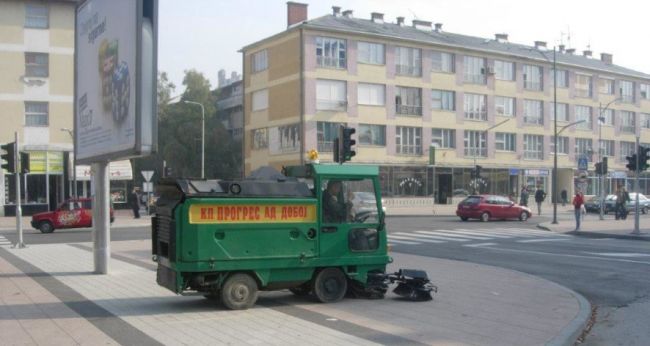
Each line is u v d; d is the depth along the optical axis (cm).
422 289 1029
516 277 1321
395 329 812
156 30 1125
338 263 999
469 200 3675
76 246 2009
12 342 729
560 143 6153
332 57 4759
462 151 5400
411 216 4300
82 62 1461
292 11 5119
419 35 5341
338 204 1008
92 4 1381
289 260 957
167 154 6188
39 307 953
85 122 1431
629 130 6825
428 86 5200
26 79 4028
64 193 4106
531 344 741
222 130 6378
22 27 4028
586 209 4769
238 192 929
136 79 1107
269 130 5044
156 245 987
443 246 2125
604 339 825
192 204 893
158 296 1052
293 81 4744
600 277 1391
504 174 5691
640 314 988
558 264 1623
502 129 5675
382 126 4969
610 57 7231
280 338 754
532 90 5894
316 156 2333
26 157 2045
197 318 872
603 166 3603
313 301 1016
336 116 4744
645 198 4969
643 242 2298
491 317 900
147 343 727
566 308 973
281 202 952
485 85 5559
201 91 6381
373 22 5391
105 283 1200
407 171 5091
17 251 1841
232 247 918
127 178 4669
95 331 789
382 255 1045
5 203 3969
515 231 2828
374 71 4922
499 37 6306
